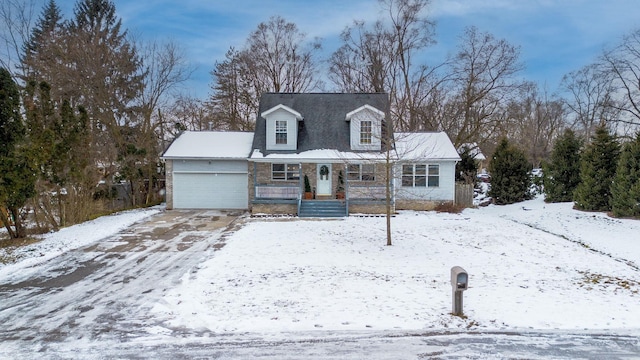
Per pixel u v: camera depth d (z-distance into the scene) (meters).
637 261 10.68
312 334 5.95
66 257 11.01
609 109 32.94
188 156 21.06
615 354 5.30
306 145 20.81
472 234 14.30
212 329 6.14
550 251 11.81
